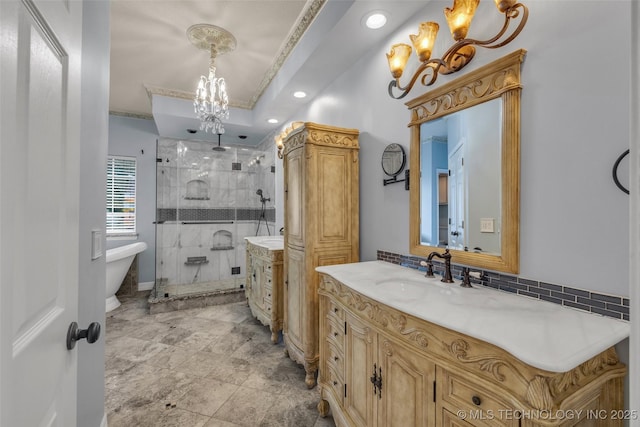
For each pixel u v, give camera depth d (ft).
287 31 8.02
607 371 2.87
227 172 15.12
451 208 5.20
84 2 3.87
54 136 2.15
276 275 9.30
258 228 15.51
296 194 7.66
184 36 8.21
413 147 5.90
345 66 8.09
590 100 3.47
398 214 6.46
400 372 3.79
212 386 6.87
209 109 11.23
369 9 5.87
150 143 15.08
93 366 4.44
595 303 3.42
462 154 4.98
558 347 2.54
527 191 4.09
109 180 14.37
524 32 4.11
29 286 1.80
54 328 2.15
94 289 4.32
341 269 5.93
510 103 4.20
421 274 5.48
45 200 2.01
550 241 3.84
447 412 3.16
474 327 2.97
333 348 5.63
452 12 4.34
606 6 3.35
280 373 7.47
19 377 1.67
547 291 3.87
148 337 9.53
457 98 5.04
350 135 7.50
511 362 2.60
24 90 1.72
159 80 10.88
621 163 3.23
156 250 13.55
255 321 10.98
